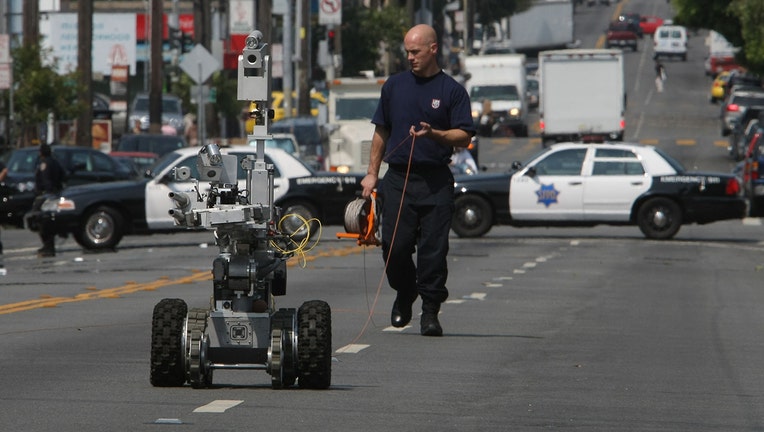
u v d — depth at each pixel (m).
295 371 29.48
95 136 155.25
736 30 175.50
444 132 36.62
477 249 81.19
